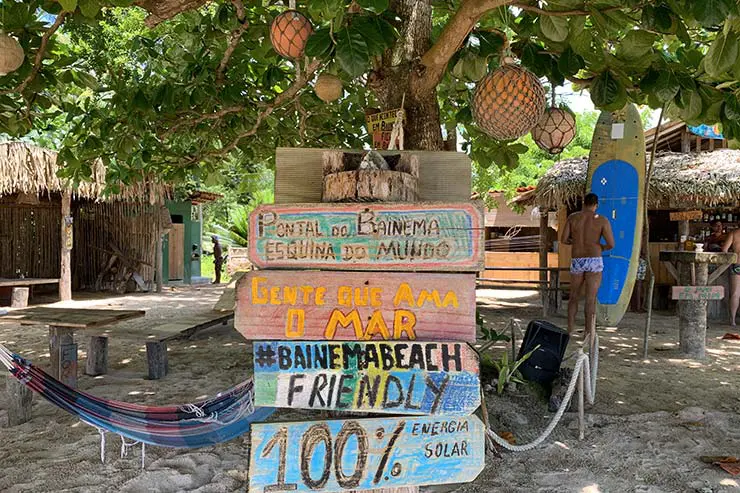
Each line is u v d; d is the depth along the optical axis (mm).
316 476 1985
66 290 12008
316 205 1992
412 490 2066
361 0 2393
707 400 4684
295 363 1978
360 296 1976
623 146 7250
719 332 8258
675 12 2768
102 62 4980
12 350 6508
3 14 3359
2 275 13078
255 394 1978
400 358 1958
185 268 16719
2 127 4719
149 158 5613
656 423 4051
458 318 1951
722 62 2600
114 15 12078
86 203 14602
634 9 2777
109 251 14359
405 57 3465
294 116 6477
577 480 3172
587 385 3826
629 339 7461
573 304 7055
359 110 6250
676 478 3193
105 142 5703
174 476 3148
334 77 3346
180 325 5734
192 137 6344
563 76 3430
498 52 3227
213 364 5844
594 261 6691
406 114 3484
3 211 13164
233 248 19969
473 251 1943
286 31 2648
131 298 12562
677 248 10188
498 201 17656
